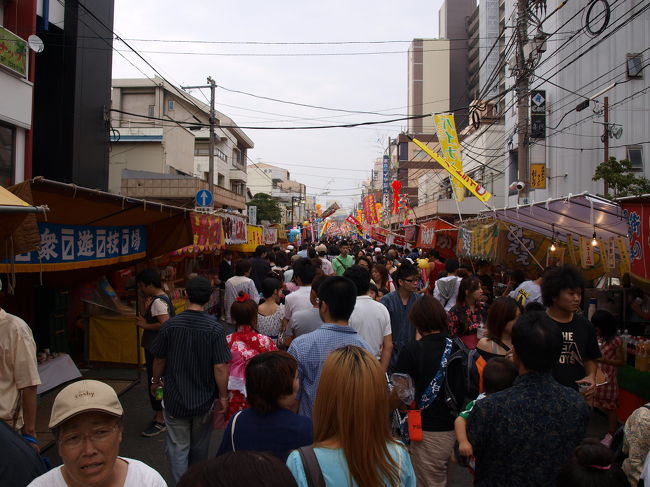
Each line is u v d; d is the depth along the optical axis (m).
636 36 18.09
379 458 1.94
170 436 3.90
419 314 3.62
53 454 5.05
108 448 1.95
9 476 2.38
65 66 14.89
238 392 4.21
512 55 20.66
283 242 32.47
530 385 2.53
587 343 3.72
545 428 2.44
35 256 5.12
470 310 5.91
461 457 3.00
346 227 70.88
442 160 11.27
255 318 4.56
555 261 8.97
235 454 1.39
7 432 2.48
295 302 5.36
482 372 3.52
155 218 7.33
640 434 2.73
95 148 16.25
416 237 19.11
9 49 10.97
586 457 2.19
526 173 13.93
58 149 14.88
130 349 8.18
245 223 15.62
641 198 4.78
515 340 2.59
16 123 11.36
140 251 7.66
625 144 18.00
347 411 1.95
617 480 2.14
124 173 22.95
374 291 6.16
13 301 7.78
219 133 36.59
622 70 18.17
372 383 1.99
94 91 16.19
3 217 3.46
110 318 8.22
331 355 2.12
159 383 4.07
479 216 10.77
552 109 20.16
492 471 2.52
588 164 18.89
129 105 28.80
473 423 2.55
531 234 10.00
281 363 2.60
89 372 7.96
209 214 10.10
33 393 3.50
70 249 5.72
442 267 11.86
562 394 2.51
